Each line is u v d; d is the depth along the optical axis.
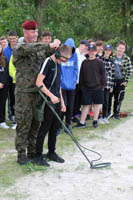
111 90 6.77
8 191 3.47
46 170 4.04
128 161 4.42
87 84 6.11
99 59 6.16
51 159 4.36
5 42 6.90
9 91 6.27
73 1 18.00
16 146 4.17
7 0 16.33
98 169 4.09
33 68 3.89
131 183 3.67
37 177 3.83
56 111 4.14
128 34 18.98
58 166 4.19
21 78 3.90
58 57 3.92
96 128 6.27
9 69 5.99
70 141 5.34
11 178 3.79
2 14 15.80
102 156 4.62
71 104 5.88
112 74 6.71
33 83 3.90
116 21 18.89
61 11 17.66
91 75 6.07
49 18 16.98
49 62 3.92
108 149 4.95
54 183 3.66
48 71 3.95
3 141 5.34
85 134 5.82
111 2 18.61
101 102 6.20
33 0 16.05
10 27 15.35
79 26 19.83
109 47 6.48
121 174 3.94
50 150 4.36
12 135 5.71
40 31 15.04
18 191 3.46
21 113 3.95
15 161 4.35
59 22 17.67
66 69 5.68
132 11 18.38
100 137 5.61
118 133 5.91
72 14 18.17
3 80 5.93
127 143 5.28
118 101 7.07
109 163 4.22
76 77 5.79
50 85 4.01
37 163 4.15
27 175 3.89
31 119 4.03
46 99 3.90
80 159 4.47
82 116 6.30
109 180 3.75
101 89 6.15
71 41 5.51
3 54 5.86
